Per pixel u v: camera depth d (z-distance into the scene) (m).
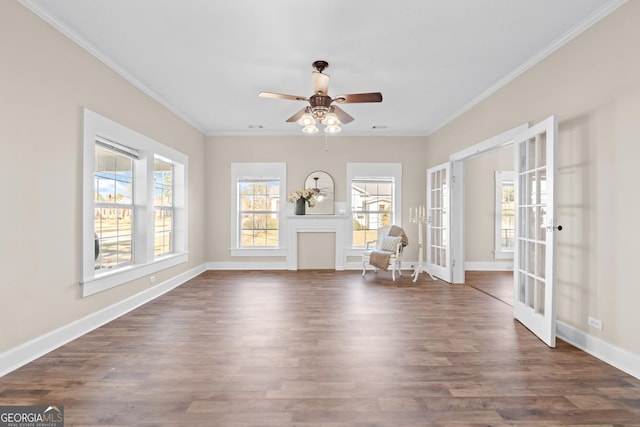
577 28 2.64
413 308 3.72
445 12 2.48
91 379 2.11
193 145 5.50
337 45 2.97
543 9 2.44
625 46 2.27
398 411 1.79
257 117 5.20
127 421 1.69
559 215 2.89
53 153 2.58
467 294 4.38
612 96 2.38
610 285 2.40
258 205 6.28
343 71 3.50
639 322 2.19
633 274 2.23
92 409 1.79
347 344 2.69
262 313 3.51
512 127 3.57
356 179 6.32
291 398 1.91
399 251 5.39
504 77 3.65
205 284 4.91
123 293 3.55
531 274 3.09
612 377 2.17
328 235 6.16
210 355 2.47
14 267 2.26
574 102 2.72
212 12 2.48
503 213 6.47
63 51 2.67
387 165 6.18
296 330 3.00
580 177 2.66
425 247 6.16
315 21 2.60
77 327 2.84
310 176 6.14
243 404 1.84
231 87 3.95
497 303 3.95
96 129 3.06
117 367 2.27
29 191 2.37
